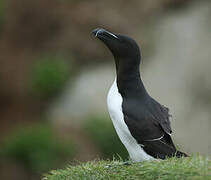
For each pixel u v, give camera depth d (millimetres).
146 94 6578
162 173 5543
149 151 6289
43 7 17453
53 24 17172
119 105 6363
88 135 13938
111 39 6461
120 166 6281
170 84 15367
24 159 13375
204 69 15672
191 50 16125
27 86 15922
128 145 6445
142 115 6254
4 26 17594
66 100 15336
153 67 15703
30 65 16469
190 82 15516
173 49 16156
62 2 17406
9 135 14312
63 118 14789
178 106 14938
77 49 16469
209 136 14703
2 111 15641
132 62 6445
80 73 16031
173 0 17562
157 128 6289
